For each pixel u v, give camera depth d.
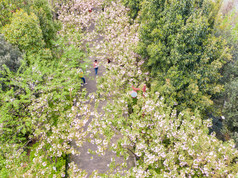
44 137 9.35
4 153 8.26
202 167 8.02
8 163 8.05
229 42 14.84
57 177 7.95
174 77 11.59
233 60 14.12
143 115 10.11
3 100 9.44
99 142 8.53
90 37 18.12
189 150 7.85
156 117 9.32
